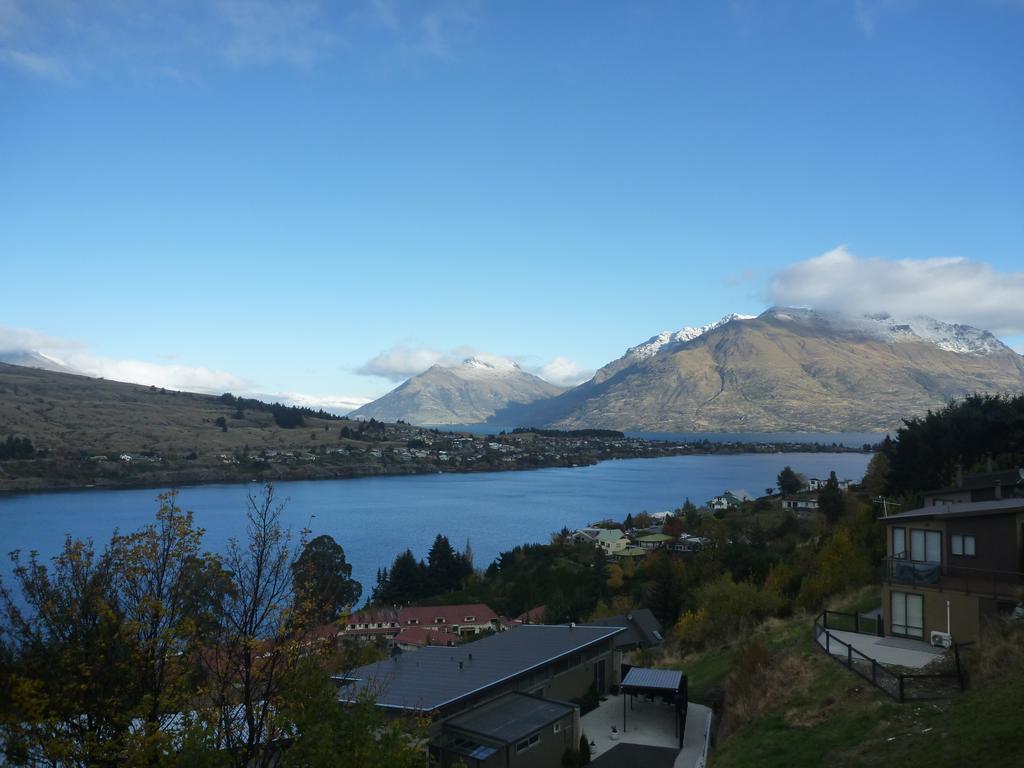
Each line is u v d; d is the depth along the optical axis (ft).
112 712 42.09
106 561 45.98
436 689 93.66
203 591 46.32
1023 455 179.93
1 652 42.75
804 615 120.88
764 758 60.08
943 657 68.59
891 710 58.54
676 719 102.63
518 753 85.92
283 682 46.39
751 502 481.87
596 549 386.52
